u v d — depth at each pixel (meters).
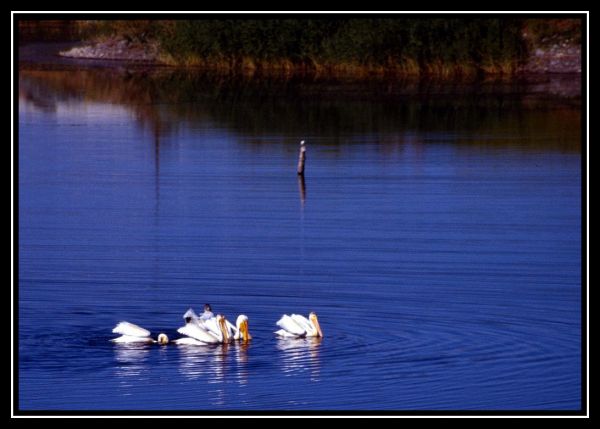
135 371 25.62
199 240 41.44
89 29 154.25
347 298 32.62
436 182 54.50
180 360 26.36
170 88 106.75
